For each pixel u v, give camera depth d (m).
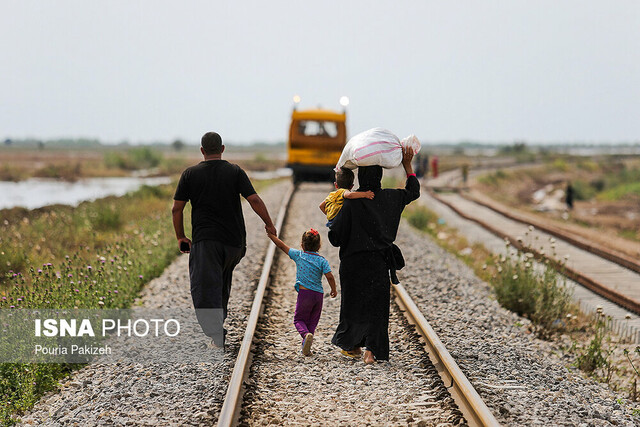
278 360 15.45
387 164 14.99
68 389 15.05
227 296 16.62
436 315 20.28
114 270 24.05
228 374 14.27
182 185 15.55
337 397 13.16
